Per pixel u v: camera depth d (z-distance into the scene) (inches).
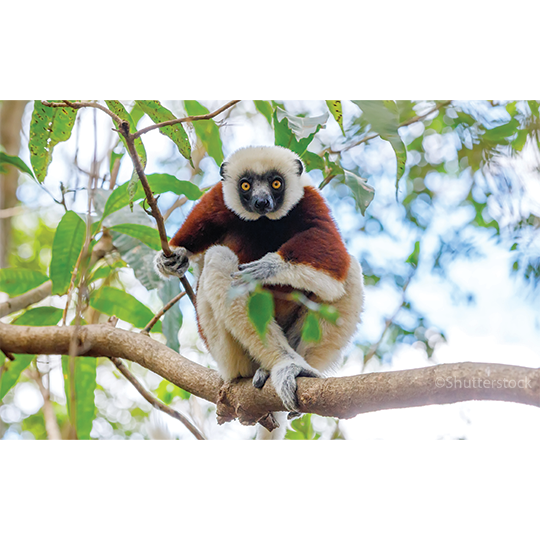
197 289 155.2
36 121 156.9
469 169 256.4
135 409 309.7
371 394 110.4
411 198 261.3
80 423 176.6
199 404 219.9
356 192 166.1
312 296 153.3
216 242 178.4
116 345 159.8
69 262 173.6
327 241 154.9
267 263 145.9
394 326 240.8
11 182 290.7
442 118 253.3
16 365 177.5
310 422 227.5
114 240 183.0
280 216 177.6
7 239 292.4
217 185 183.3
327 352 156.9
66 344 158.6
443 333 235.8
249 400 139.4
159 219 137.1
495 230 239.0
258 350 138.6
